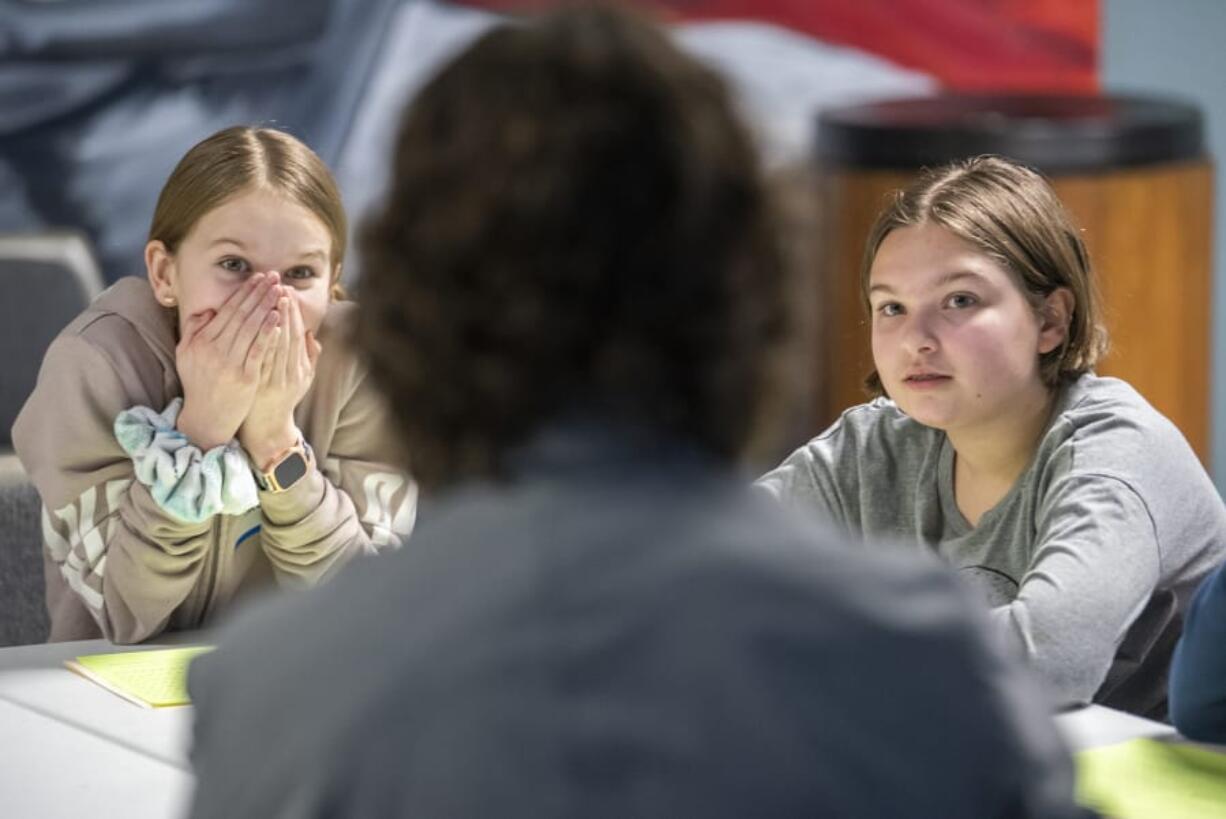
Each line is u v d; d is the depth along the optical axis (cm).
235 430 440
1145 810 285
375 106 877
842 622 151
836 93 962
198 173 446
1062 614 355
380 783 146
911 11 967
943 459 430
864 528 443
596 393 160
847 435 453
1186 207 854
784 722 147
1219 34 1004
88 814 301
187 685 167
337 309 462
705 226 159
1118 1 995
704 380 160
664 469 160
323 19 863
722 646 149
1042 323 405
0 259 680
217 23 845
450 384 160
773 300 163
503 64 162
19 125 820
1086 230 821
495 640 150
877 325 408
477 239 157
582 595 151
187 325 442
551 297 157
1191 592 395
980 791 149
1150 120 850
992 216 397
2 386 673
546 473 160
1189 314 866
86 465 445
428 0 881
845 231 849
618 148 158
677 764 145
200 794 157
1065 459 393
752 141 164
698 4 930
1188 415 876
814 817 145
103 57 829
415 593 156
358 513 467
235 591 453
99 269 841
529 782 144
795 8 947
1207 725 325
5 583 558
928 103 927
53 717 361
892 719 148
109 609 431
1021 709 153
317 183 455
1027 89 991
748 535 156
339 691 151
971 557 418
